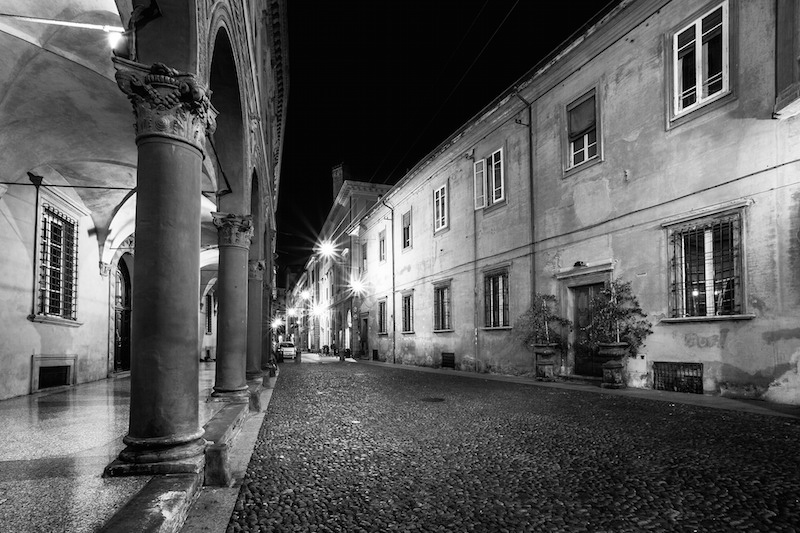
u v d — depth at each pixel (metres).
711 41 9.73
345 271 37.59
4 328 8.86
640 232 10.91
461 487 3.95
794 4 7.83
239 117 7.42
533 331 13.83
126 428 5.59
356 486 4.00
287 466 4.64
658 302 10.36
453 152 19.70
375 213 29.31
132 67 3.80
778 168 8.25
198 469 3.71
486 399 9.51
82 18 6.22
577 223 12.92
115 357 15.34
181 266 3.87
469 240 18.42
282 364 25.92
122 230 13.73
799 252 7.88
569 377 12.98
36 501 2.94
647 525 3.13
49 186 10.27
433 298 21.22
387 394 10.63
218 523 3.18
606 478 4.13
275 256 27.48
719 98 9.23
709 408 7.75
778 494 3.67
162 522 2.65
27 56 6.78
